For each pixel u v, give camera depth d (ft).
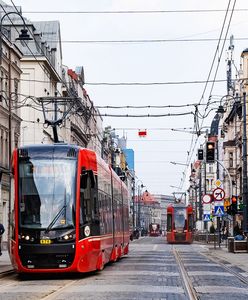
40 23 239.71
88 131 313.12
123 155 479.82
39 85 203.31
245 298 50.03
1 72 159.02
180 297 49.37
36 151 69.21
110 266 87.92
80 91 303.89
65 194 67.46
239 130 264.72
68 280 65.26
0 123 158.61
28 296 49.62
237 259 110.01
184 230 229.86
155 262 98.58
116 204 99.25
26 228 66.44
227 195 295.48
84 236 67.31
